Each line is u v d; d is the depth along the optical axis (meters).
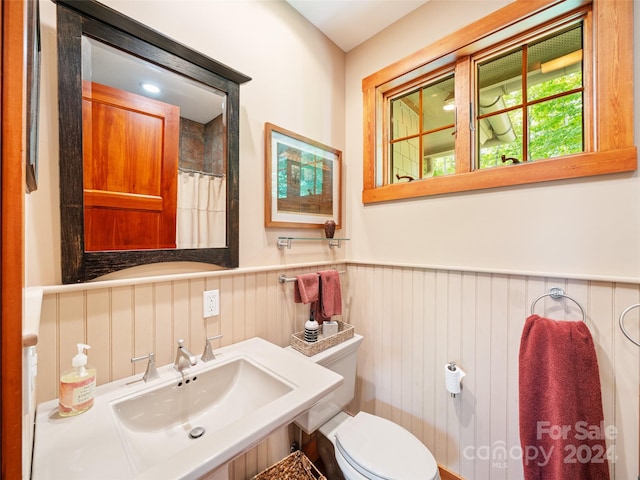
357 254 1.91
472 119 1.46
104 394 0.87
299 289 1.50
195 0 1.19
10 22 0.34
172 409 0.97
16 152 0.34
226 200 1.26
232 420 1.02
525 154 1.33
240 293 1.32
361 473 1.10
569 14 1.19
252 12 1.41
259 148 1.44
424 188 1.57
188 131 1.15
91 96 0.91
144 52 1.01
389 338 1.72
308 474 1.31
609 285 1.07
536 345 1.15
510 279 1.29
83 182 0.89
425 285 1.57
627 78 1.04
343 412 1.50
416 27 1.62
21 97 0.34
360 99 1.91
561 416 1.07
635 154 1.03
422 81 1.68
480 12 1.39
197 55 1.14
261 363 1.10
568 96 1.24
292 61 1.61
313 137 1.74
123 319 0.97
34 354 0.62
